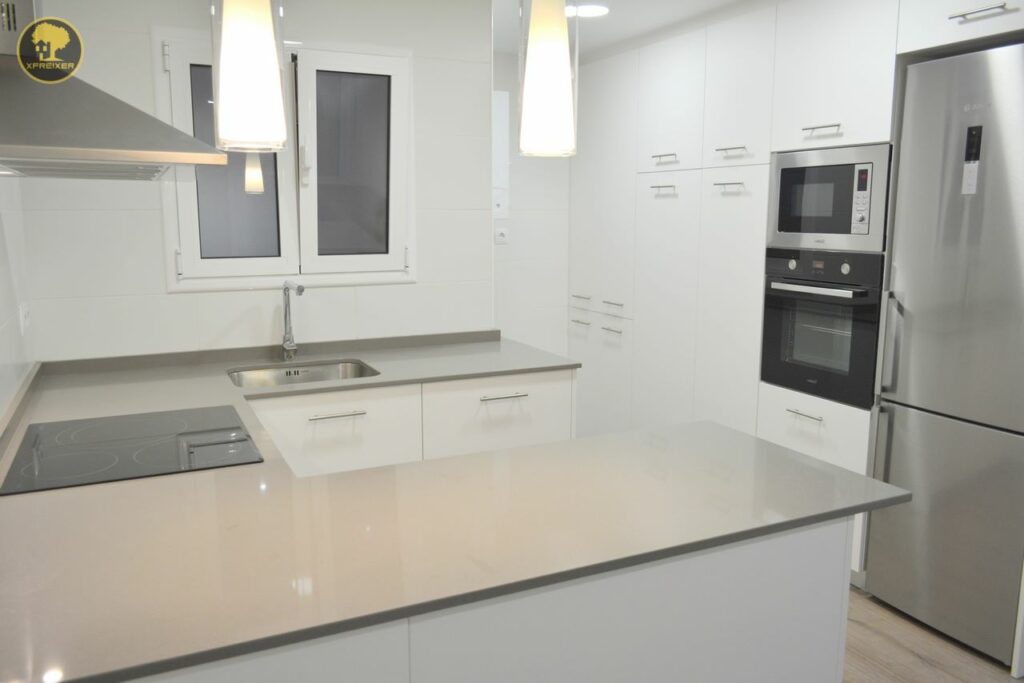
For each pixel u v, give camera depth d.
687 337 3.95
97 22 2.71
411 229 3.31
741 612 1.57
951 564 2.77
